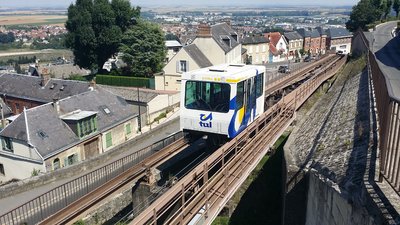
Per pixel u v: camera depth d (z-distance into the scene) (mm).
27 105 39000
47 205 14344
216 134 14445
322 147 13562
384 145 8062
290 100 21688
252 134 16891
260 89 17203
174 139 18750
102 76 50219
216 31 51250
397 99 7754
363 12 74250
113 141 30062
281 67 51062
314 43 92375
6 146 24984
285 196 12492
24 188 16562
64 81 38375
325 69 33844
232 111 13953
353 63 36031
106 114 30047
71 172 18547
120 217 15828
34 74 64688
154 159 14875
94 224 14781
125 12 54375
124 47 49844
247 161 13695
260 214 15984
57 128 25719
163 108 37250
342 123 15219
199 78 14297
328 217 9555
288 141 16953
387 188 7766
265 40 72562
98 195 12422
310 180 11555
